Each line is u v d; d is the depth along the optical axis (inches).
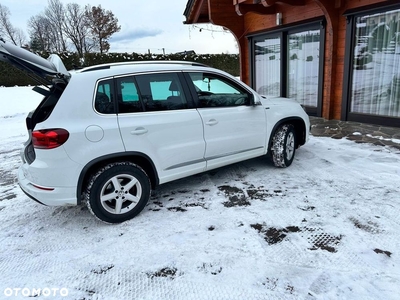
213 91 135.6
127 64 119.2
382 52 226.1
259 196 131.9
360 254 89.5
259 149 155.8
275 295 76.3
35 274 89.1
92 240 105.3
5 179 172.4
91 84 105.5
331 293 75.7
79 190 105.4
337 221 107.7
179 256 94.0
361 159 168.9
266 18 327.0
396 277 79.7
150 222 115.0
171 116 120.5
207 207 124.6
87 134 102.3
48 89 115.6
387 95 229.8
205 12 367.6
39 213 128.7
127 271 88.7
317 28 267.7
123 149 109.9
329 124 253.3
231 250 95.3
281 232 103.3
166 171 124.3
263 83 359.9
